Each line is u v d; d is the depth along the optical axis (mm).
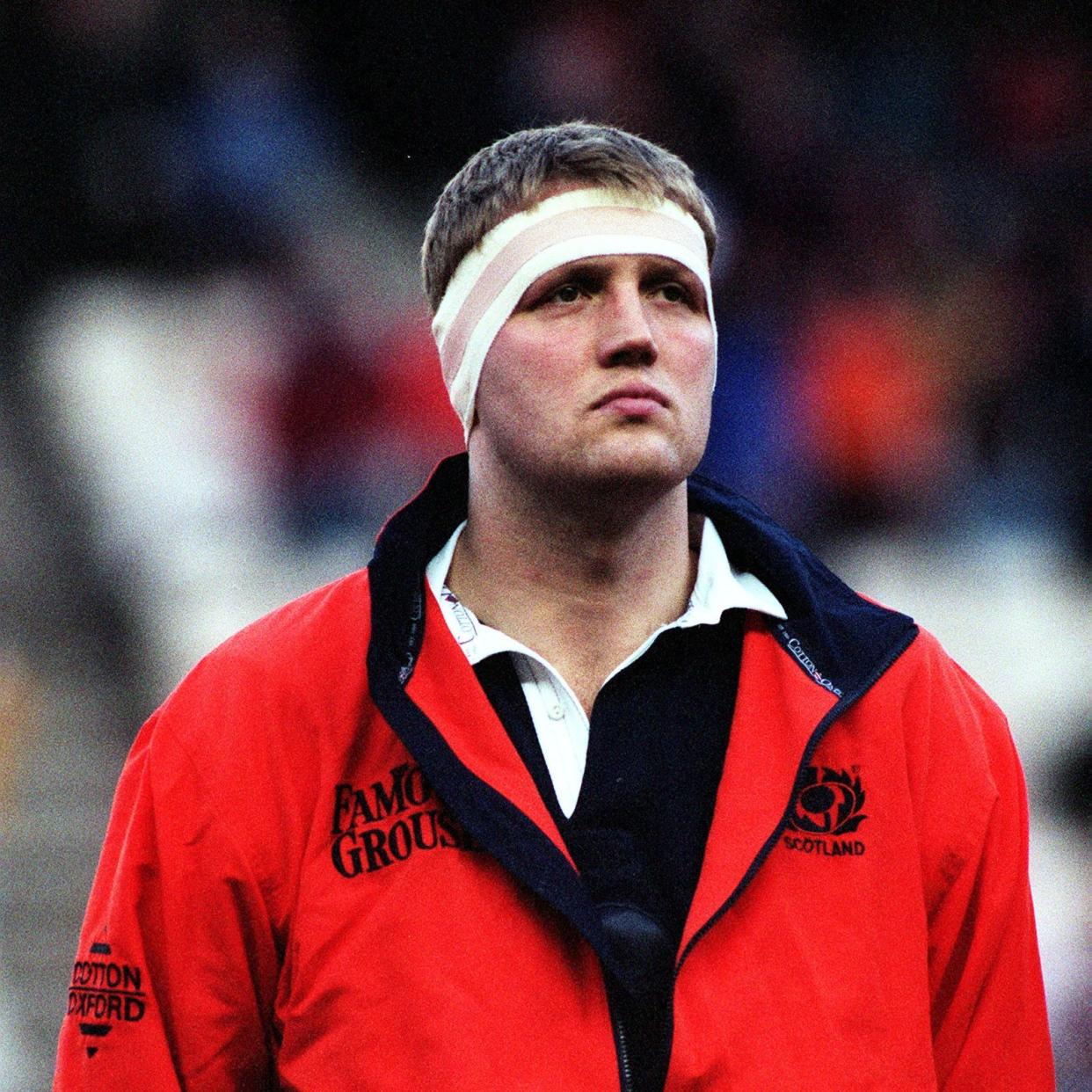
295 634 8383
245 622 29156
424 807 7961
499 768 7910
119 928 8094
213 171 42250
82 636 28781
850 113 43781
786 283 39594
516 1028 7594
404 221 44938
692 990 7699
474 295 8188
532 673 8219
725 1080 7621
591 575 8266
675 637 8305
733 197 42094
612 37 44438
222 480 32875
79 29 42750
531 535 8258
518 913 7742
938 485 35312
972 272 40219
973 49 44969
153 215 42188
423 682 8078
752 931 7820
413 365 32531
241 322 38750
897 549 34375
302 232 42344
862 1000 7809
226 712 8219
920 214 41625
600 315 7988
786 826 8023
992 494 35906
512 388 8039
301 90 44812
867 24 44719
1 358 39188
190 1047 8055
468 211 8258
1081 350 38375
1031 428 37062
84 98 42781
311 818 8023
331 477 32094
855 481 34000
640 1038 7691
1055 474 36594
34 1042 21266
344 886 7875
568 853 7871
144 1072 8008
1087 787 27531
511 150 8305
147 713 27109
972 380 37531
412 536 8336
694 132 42906
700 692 8266
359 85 46125
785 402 33281
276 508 32156
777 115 43094
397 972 7684
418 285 41125
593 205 8070
